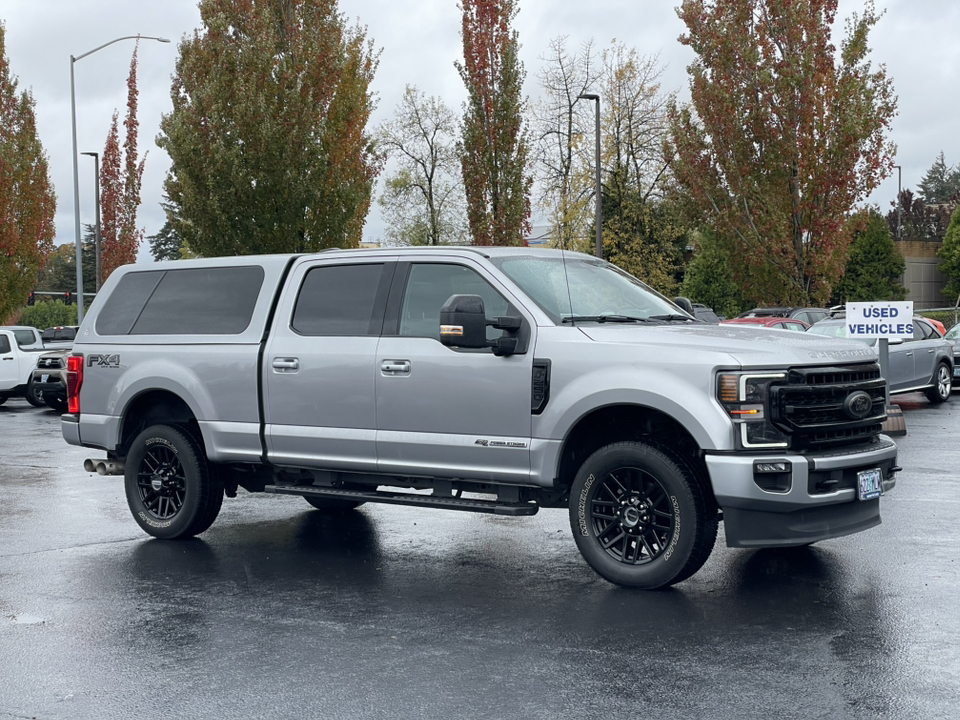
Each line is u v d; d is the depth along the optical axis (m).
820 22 33.19
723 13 34.03
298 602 6.55
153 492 8.67
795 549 7.63
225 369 8.12
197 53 25.39
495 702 4.72
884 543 7.78
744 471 6.12
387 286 7.61
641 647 5.48
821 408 6.39
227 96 25.02
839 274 34.41
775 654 5.30
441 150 52.38
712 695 4.74
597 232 34.31
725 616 6.00
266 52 24.75
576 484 6.77
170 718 4.61
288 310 7.99
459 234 52.69
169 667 5.30
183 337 8.42
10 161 32.44
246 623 6.09
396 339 7.41
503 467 6.95
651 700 4.70
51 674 5.23
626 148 46.94
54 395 22.47
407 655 5.43
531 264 7.44
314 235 25.77
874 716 4.45
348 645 5.63
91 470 8.97
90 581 7.18
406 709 4.66
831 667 5.09
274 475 8.35
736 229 35.19
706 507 6.39
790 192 34.53
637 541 6.66
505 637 5.71
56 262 94.81
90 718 4.62
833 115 33.28
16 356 23.84
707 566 7.19
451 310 6.52
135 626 6.07
